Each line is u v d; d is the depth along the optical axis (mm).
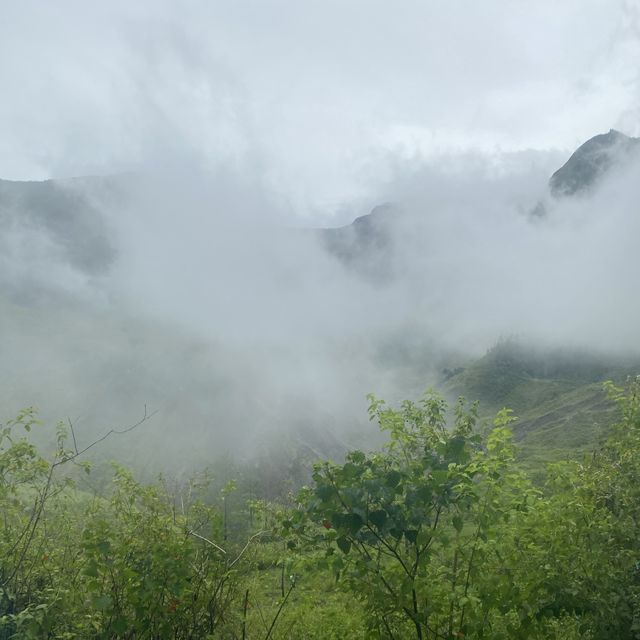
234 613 10148
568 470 8891
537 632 7984
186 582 9109
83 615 9055
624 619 7512
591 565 7762
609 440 9156
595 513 8250
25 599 9461
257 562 10391
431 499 7723
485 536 7848
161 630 8953
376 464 8125
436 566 8820
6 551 9922
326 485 7441
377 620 8305
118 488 9961
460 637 7910
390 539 8023
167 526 9648
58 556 10086
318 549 8562
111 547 8883
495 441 8375
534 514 8250
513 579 8023
